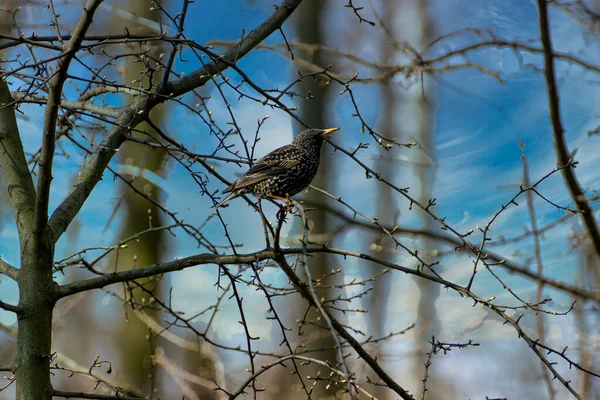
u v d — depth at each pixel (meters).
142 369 14.20
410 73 14.53
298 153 9.93
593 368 11.97
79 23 6.62
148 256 14.81
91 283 7.64
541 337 11.28
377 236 17.28
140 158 15.08
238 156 8.90
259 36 9.35
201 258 7.79
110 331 15.52
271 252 7.45
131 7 15.94
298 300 16.11
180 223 8.75
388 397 18.69
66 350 15.22
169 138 8.81
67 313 15.56
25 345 7.33
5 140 8.32
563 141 10.98
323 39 17.75
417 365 18.70
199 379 12.79
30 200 8.11
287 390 15.15
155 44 15.65
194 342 14.48
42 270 7.54
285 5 9.48
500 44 13.38
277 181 9.70
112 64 11.30
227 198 9.23
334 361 15.18
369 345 15.56
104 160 8.50
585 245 12.24
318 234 16.12
